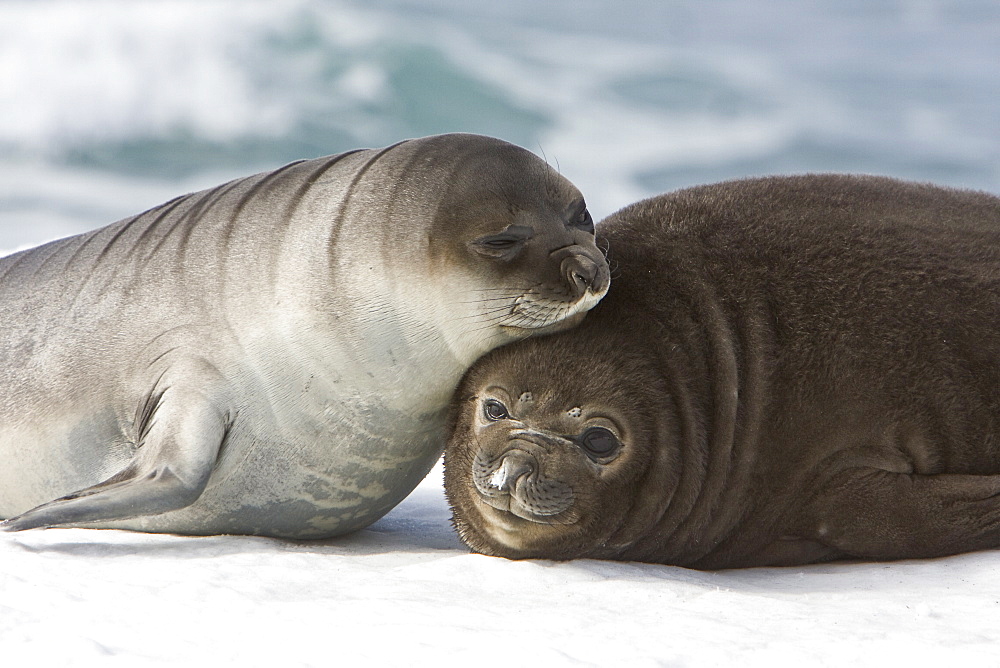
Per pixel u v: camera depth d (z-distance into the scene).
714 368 19.02
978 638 13.29
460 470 19.08
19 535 19.16
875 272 19.34
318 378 19.73
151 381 20.02
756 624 14.02
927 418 18.55
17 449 21.03
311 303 19.75
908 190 21.50
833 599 15.80
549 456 18.11
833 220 20.17
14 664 11.36
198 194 22.39
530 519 18.05
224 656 11.83
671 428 18.48
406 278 19.45
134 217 22.80
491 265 19.12
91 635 12.32
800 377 18.80
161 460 19.00
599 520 18.38
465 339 19.42
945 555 18.78
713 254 19.84
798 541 19.34
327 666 11.64
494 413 18.81
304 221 20.33
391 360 19.62
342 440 20.02
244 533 20.75
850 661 12.38
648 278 19.70
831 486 18.81
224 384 19.66
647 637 13.19
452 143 20.45
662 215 20.98
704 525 19.08
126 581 15.12
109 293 21.34
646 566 18.52
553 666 11.90
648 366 18.62
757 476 18.88
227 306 20.17
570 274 18.62
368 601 14.55
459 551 19.83
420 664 11.81
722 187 21.66
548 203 19.78
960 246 19.88
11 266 23.22
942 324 18.91
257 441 19.78
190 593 14.42
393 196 19.91
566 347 18.69
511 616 14.16
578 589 16.17
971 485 18.16
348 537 21.70
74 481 20.92
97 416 20.56
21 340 21.75
